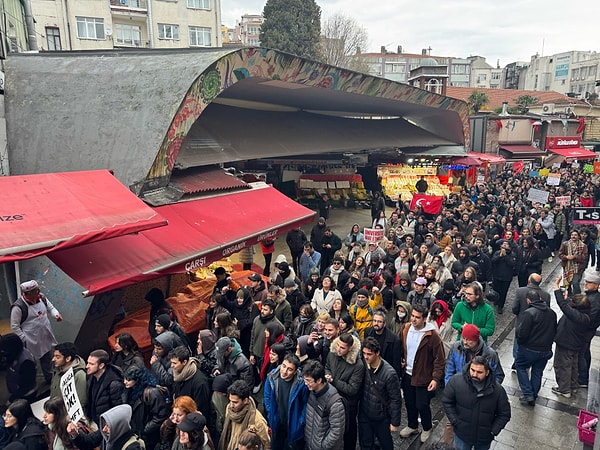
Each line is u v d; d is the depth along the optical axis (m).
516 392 7.16
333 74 13.32
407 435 6.12
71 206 6.39
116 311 7.66
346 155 23.47
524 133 35.12
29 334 6.16
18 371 5.77
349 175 23.69
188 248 7.47
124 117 8.94
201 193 9.52
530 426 6.32
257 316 6.85
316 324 6.14
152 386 5.07
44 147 9.02
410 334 5.91
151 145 8.48
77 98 9.59
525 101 49.97
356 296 7.25
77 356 5.26
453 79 88.62
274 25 45.66
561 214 14.49
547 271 13.38
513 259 10.08
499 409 4.62
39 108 9.56
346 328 5.80
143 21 37.44
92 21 34.69
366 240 10.55
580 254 9.99
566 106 44.31
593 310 6.66
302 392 4.74
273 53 11.01
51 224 5.86
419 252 10.11
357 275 8.84
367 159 24.16
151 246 7.18
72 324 7.00
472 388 4.65
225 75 9.84
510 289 12.25
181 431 3.88
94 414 4.90
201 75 9.06
